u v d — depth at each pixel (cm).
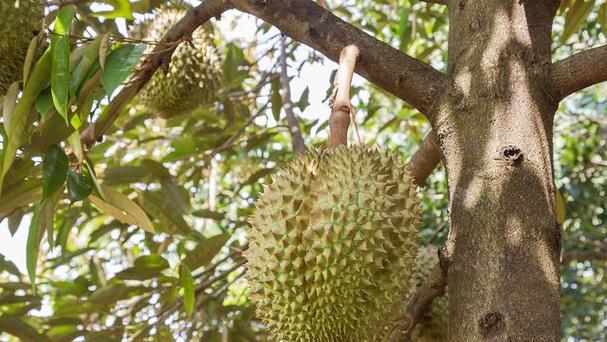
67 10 221
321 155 198
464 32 200
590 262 681
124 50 221
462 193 178
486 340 159
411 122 591
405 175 200
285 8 211
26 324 338
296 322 187
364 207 185
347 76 196
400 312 203
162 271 346
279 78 476
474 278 167
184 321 405
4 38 247
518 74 188
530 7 201
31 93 221
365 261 181
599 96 693
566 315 663
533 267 164
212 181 559
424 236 583
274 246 187
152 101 399
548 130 187
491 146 179
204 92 399
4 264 376
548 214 172
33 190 252
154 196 377
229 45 472
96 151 433
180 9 392
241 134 494
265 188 203
